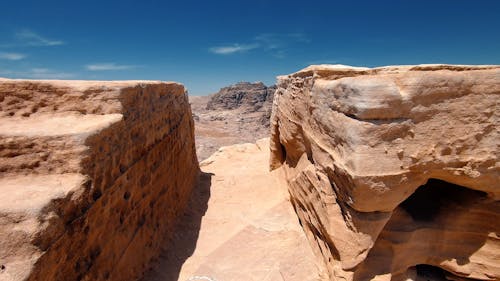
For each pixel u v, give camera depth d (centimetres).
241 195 973
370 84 420
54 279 303
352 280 486
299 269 581
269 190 976
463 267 544
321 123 570
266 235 709
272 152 1122
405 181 445
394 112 422
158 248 617
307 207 662
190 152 1102
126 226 491
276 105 1080
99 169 403
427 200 590
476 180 457
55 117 445
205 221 802
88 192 371
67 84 470
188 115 1157
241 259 626
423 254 553
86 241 368
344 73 545
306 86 677
